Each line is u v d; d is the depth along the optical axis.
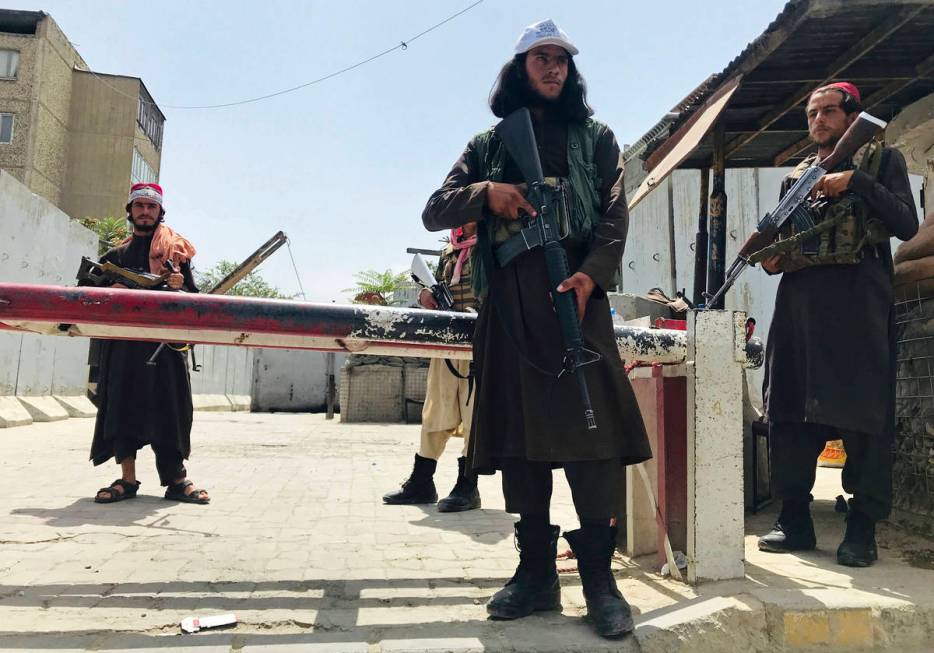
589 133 2.04
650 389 2.62
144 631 1.75
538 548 2.01
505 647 1.71
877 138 3.00
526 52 2.06
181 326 1.99
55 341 11.47
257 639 1.72
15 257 10.16
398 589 2.16
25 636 1.69
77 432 8.07
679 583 2.27
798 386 2.71
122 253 3.84
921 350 3.06
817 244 2.61
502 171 2.03
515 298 1.94
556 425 1.81
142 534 2.80
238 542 2.71
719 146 4.10
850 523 2.59
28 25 33.56
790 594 2.09
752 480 3.49
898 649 2.01
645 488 2.68
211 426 10.10
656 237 16.44
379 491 4.09
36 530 2.81
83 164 35.81
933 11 3.05
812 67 3.62
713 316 2.28
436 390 3.75
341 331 2.06
